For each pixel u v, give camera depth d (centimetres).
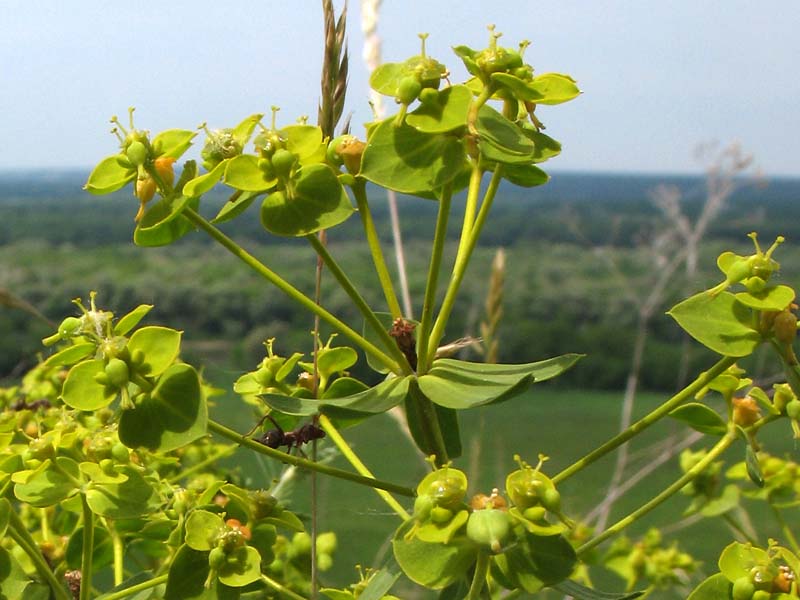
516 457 13
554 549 13
